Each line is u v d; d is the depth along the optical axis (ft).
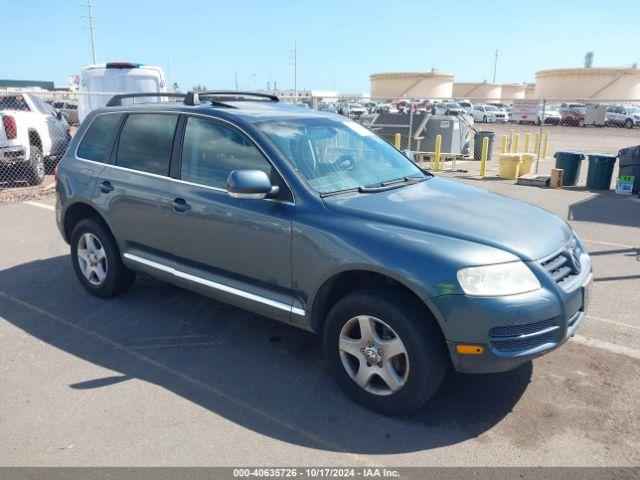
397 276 10.05
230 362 13.06
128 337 14.33
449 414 11.01
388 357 10.55
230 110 13.69
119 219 15.30
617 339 14.26
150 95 16.94
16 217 28.22
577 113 123.03
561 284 10.46
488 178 43.32
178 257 14.16
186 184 13.74
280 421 10.75
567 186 38.86
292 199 11.84
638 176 34.60
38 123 37.88
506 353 9.84
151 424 10.60
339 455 9.75
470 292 9.64
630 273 19.57
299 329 14.89
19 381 12.12
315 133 13.71
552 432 10.43
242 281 12.88
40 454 9.71
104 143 16.25
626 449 9.93
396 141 50.42
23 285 18.12
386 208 11.43
